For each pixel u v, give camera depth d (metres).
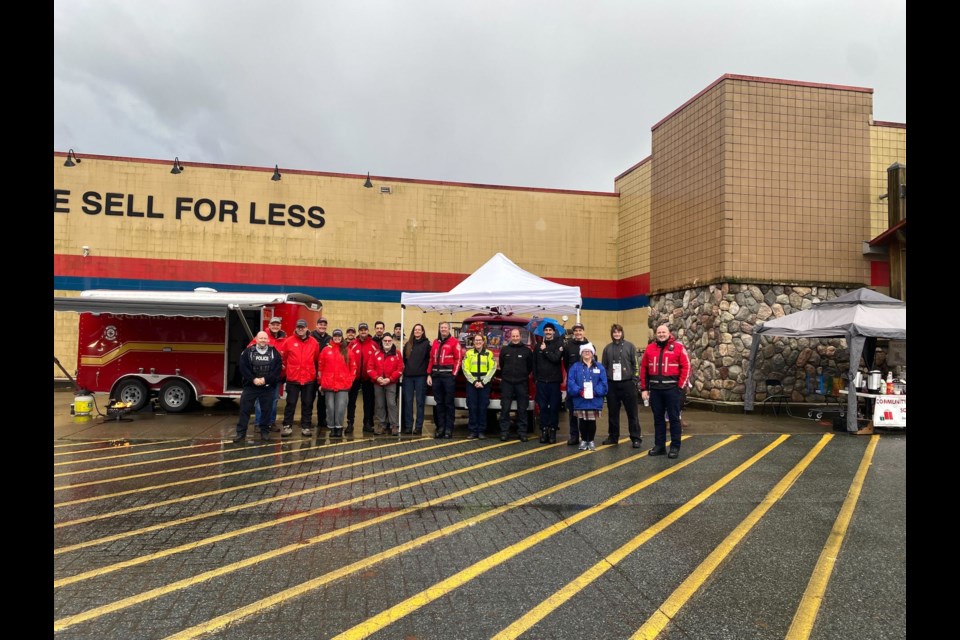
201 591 3.96
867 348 12.91
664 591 4.02
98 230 17.73
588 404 9.10
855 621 3.60
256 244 18.45
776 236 14.41
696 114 15.52
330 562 4.48
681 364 8.54
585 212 20.19
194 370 12.91
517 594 3.96
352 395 10.60
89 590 3.96
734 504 6.09
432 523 5.43
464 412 12.90
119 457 8.33
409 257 19.23
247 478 7.10
